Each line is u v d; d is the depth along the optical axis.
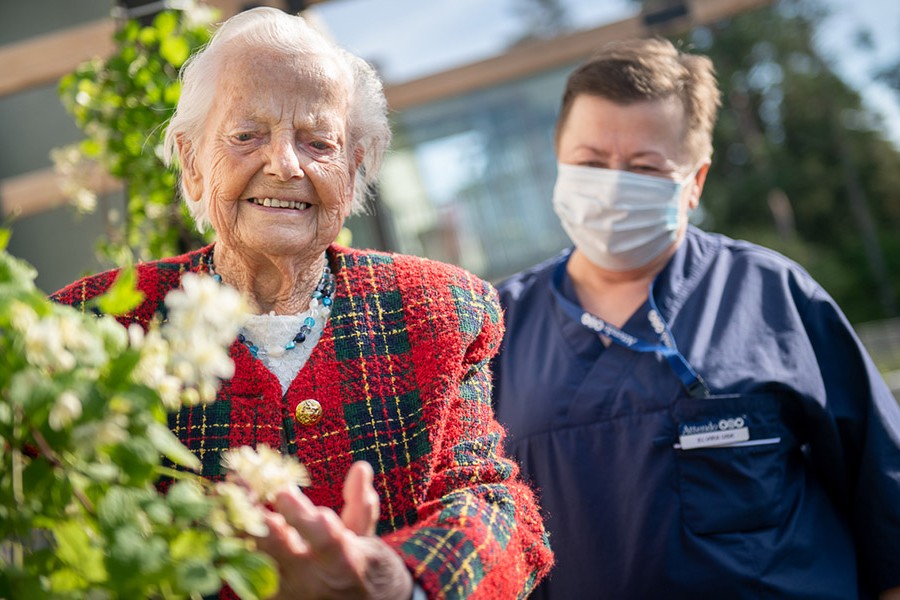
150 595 0.97
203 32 2.87
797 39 35.53
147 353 0.98
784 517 2.14
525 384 2.35
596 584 2.17
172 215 2.84
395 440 1.55
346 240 2.96
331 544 1.14
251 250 1.58
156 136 2.79
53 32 5.48
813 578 2.10
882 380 2.24
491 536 1.42
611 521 2.18
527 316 2.47
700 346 2.24
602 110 2.36
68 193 3.30
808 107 35.16
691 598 2.09
